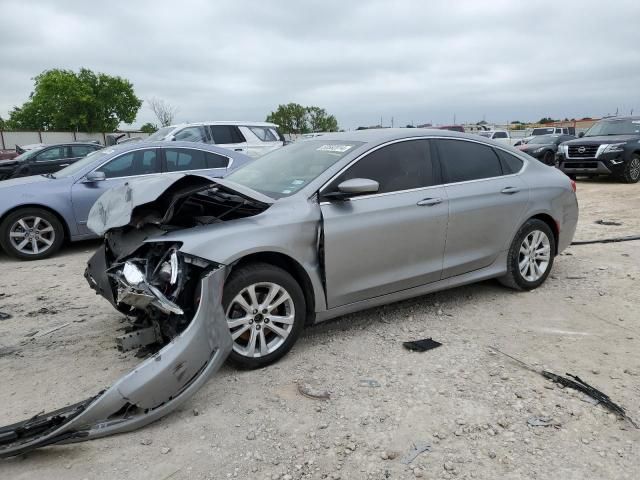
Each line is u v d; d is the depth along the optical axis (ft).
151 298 10.81
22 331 15.19
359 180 13.05
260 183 14.74
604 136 49.88
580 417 10.36
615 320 15.14
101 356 13.35
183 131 43.52
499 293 17.53
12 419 10.62
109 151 26.99
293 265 12.90
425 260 14.94
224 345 11.03
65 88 187.93
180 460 9.29
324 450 9.52
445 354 13.11
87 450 9.57
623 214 31.78
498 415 10.45
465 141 16.43
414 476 8.80
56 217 24.91
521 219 16.89
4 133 149.89
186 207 13.65
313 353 13.26
